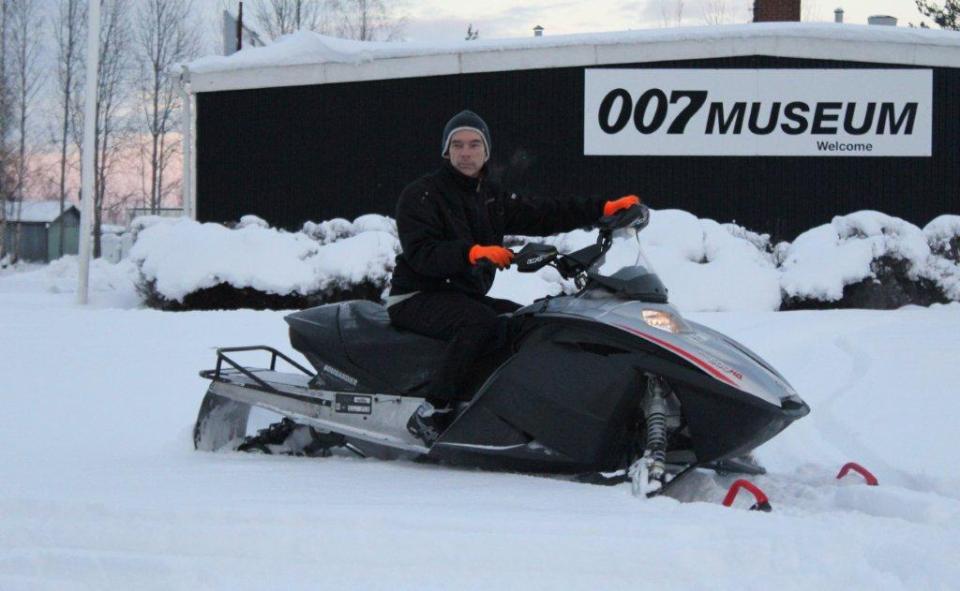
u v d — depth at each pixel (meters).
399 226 5.54
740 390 4.82
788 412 4.85
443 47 20.05
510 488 4.97
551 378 5.16
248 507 4.39
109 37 52.22
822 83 19.86
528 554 3.78
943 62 19.77
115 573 3.74
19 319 12.65
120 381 8.55
